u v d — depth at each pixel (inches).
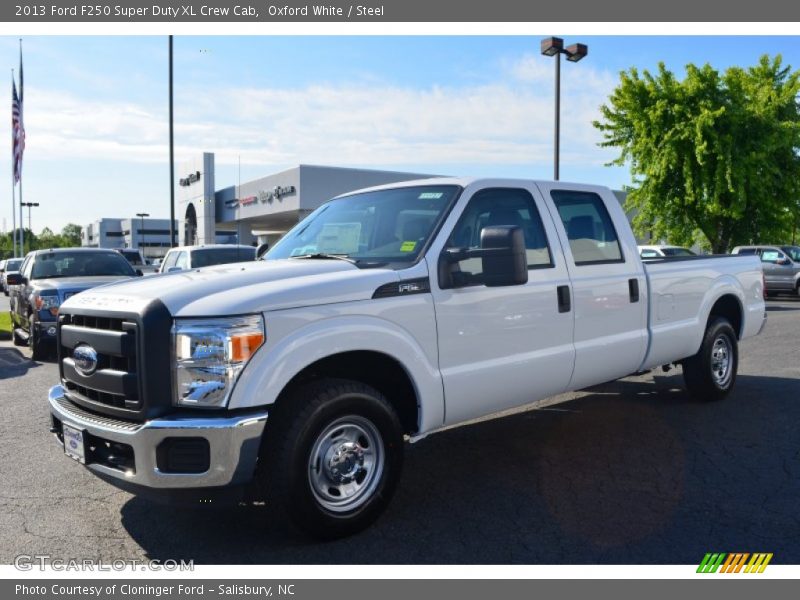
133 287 156.1
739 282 279.9
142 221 3383.4
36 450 229.0
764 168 970.1
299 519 145.1
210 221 1959.9
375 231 186.4
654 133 967.6
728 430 235.3
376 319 157.3
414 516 166.7
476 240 184.1
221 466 134.5
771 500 173.2
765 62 1089.4
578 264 207.0
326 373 161.5
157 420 136.0
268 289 145.9
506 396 185.5
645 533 155.3
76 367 155.9
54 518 170.4
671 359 245.1
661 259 248.1
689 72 953.5
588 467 200.5
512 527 159.5
